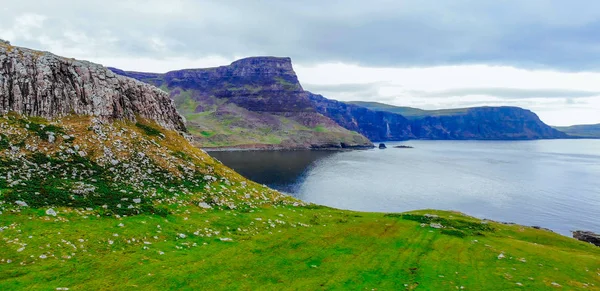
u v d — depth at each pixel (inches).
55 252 1278.3
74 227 1481.3
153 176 2362.2
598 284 1571.1
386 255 1780.3
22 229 1357.0
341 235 2081.7
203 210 2145.7
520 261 1804.9
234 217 2118.6
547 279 1569.9
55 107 2418.8
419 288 1402.6
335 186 6279.5
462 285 1455.5
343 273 1507.1
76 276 1172.5
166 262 1392.7
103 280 1180.5
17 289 1042.7
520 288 1449.3
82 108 2568.9
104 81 2815.0
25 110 2273.6
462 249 1955.0
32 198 1608.0
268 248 1722.4
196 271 1353.3
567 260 1900.8
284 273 1451.8
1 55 2324.1
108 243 1438.2
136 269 1289.4
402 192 5880.9
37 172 1859.0
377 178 7337.6
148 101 3297.2
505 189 6294.3
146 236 1583.4
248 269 1445.6
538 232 2783.0
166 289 1195.9
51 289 1072.8
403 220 2593.5
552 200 5408.5
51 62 2527.1
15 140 2015.3
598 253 2389.3
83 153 2223.2
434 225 2442.2
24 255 1212.5
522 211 4717.0
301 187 6102.4
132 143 2608.3
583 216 4475.9
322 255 1712.6
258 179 6850.4
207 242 1685.5
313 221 2363.4
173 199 2146.9
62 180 1883.6
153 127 3105.3
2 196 1533.0
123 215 1734.7
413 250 1884.8
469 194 5812.0
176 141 3117.6
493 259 1818.4
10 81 2266.2
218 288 1254.3
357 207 4805.6
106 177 2108.8
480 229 2568.9
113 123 2701.8
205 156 3243.1
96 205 1763.0
